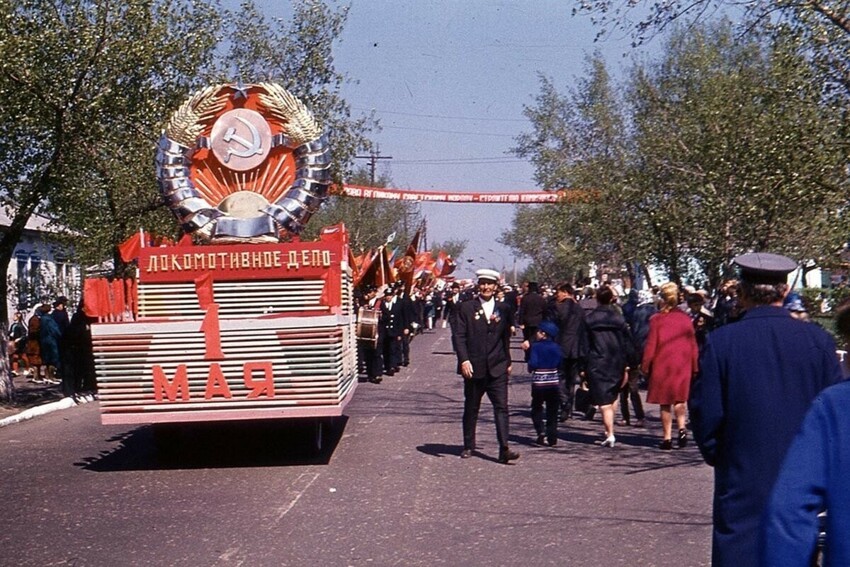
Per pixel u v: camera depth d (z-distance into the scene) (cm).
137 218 2038
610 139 2759
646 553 719
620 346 1229
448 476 1026
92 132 1703
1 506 923
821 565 307
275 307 1137
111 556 732
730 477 466
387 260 2345
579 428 1408
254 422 1195
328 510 870
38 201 1747
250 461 1145
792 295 848
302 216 1217
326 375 1056
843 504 292
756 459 457
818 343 469
